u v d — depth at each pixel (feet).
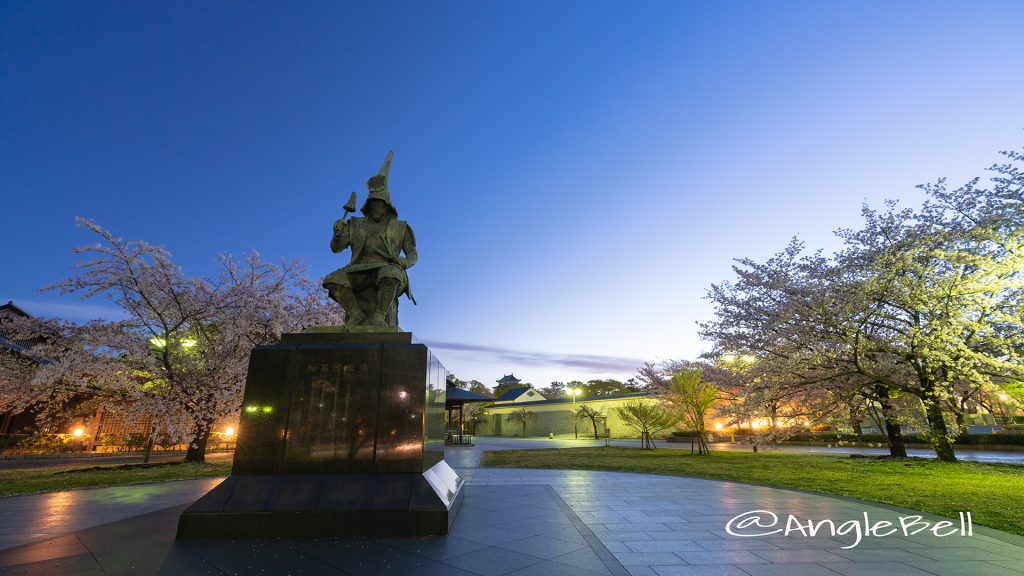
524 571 14.71
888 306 56.13
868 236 55.98
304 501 19.04
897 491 32.50
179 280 56.65
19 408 57.47
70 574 14.30
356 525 18.65
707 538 19.33
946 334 47.52
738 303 61.62
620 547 17.76
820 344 53.52
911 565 15.87
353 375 21.33
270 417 20.70
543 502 27.78
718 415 78.69
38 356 57.72
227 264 65.10
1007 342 46.73
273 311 59.52
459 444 120.57
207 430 60.44
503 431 222.07
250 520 18.52
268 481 19.77
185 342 60.08
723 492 32.45
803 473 44.19
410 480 20.08
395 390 21.20
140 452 94.48
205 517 18.53
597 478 41.75
